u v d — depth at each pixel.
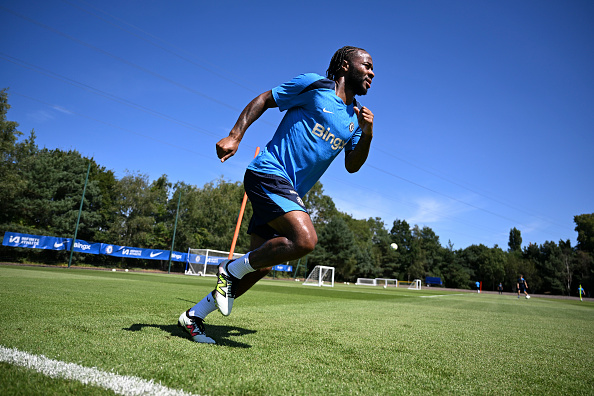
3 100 26.38
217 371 1.57
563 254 58.19
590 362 2.53
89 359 1.60
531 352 2.80
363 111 2.35
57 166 33.22
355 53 2.37
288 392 1.37
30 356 1.58
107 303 4.07
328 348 2.34
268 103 2.24
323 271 30.64
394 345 2.65
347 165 2.71
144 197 36.47
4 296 3.99
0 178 26.48
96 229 33.75
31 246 22.41
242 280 2.48
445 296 17.53
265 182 2.10
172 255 31.98
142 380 1.37
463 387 1.65
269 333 2.81
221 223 41.59
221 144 2.08
